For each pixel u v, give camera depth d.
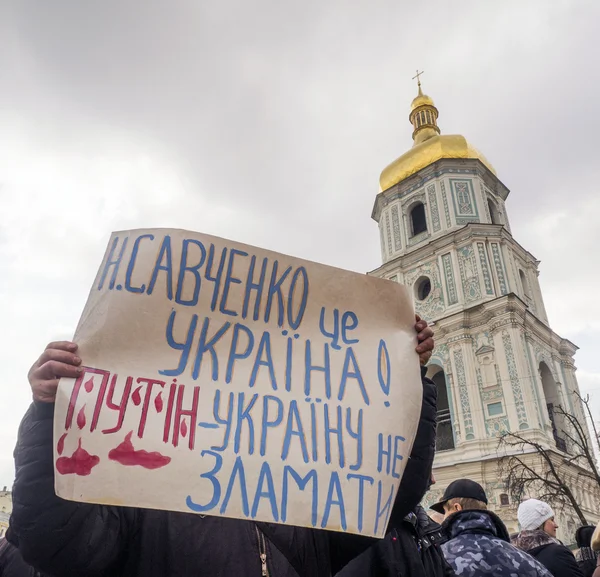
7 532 2.15
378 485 2.33
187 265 2.47
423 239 27.58
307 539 2.48
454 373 23.30
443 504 4.33
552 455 20.39
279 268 2.63
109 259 2.38
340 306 2.66
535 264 28.30
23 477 1.96
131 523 2.29
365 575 3.19
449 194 27.50
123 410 2.13
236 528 2.34
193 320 2.39
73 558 2.01
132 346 2.26
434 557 3.48
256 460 2.22
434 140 29.50
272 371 2.42
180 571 2.15
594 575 4.07
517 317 23.17
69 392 2.07
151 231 2.48
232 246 2.58
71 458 1.99
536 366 23.17
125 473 2.04
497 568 3.47
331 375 2.50
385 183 30.56
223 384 2.32
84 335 2.21
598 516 22.83
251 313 2.50
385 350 2.63
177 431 2.17
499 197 29.97
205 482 2.12
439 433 24.03
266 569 2.28
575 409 25.33
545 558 4.70
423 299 26.14
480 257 24.98
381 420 2.47
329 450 2.33
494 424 21.59
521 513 5.18
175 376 2.27
